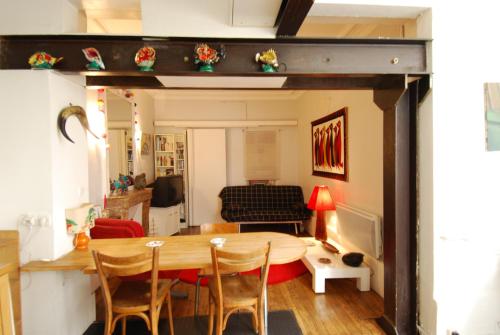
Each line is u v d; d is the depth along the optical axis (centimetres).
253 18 177
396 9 192
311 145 473
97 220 275
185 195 555
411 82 204
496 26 194
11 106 177
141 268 167
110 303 171
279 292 279
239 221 471
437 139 193
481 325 199
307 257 303
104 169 310
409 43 190
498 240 196
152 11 177
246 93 536
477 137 195
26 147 178
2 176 178
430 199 196
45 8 184
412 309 208
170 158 552
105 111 313
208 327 212
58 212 186
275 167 571
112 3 197
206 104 559
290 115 571
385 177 219
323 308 249
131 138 410
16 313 174
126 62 180
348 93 332
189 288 287
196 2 178
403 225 206
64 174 192
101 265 165
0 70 176
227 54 183
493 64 195
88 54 171
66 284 193
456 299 197
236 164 573
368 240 277
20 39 179
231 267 174
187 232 516
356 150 315
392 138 207
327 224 390
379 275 270
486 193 196
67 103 195
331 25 285
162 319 235
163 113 550
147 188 446
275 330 218
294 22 167
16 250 175
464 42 193
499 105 195
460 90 193
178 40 180
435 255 194
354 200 321
